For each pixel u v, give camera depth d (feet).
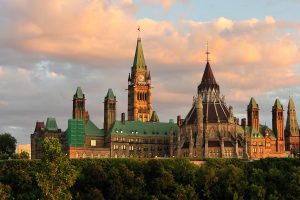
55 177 602.85
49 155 611.47
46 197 595.88
